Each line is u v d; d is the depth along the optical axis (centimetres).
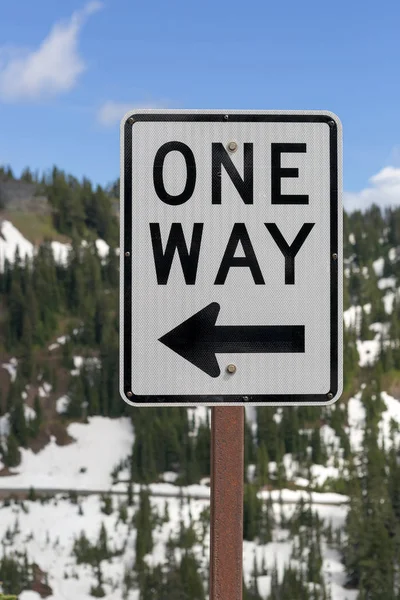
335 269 357
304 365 357
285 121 357
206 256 355
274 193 356
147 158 354
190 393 356
